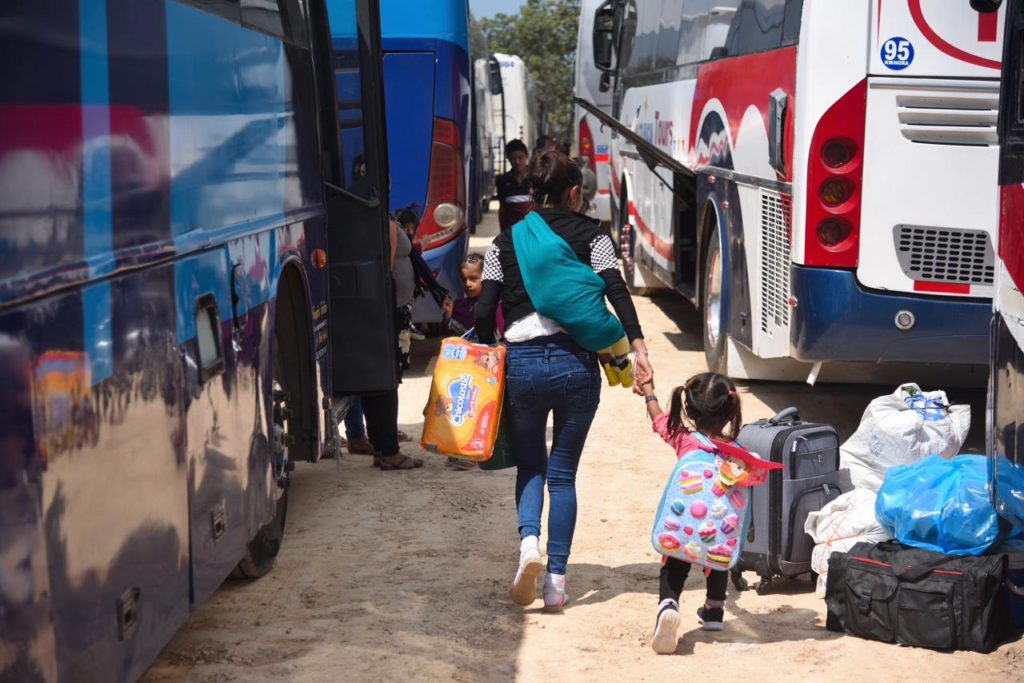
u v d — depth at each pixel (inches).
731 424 193.6
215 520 169.9
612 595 219.6
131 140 140.6
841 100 298.8
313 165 244.8
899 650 192.5
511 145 562.6
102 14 132.6
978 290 300.4
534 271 204.8
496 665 187.0
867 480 236.4
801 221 305.1
